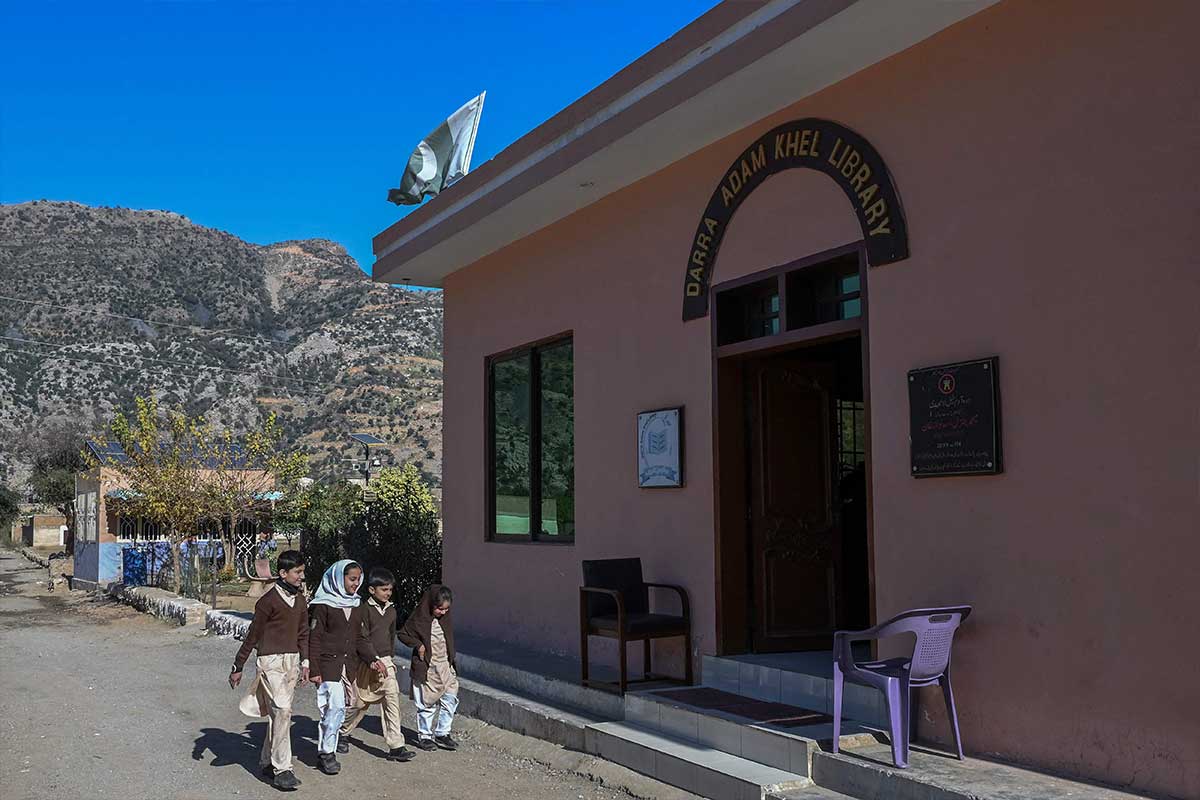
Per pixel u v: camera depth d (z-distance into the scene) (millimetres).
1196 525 5070
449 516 12992
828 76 7168
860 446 9125
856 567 9250
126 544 26734
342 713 7570
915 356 6574
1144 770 5211
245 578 26781
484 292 12367
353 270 133000
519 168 9992
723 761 6520
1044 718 5691
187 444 24703
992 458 5988
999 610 5969
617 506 9617
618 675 9039
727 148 8336
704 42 7355
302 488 27953
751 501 8305
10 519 55719
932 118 6547
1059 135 5801
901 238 6703
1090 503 5539
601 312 10008
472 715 9398
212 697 10820
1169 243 5254
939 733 6277
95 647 15625
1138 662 5270
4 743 8562
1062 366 5719
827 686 7031
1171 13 5289
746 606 8227
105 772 7523
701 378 8531
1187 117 5199
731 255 8273
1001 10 6145
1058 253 5773
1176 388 5191
